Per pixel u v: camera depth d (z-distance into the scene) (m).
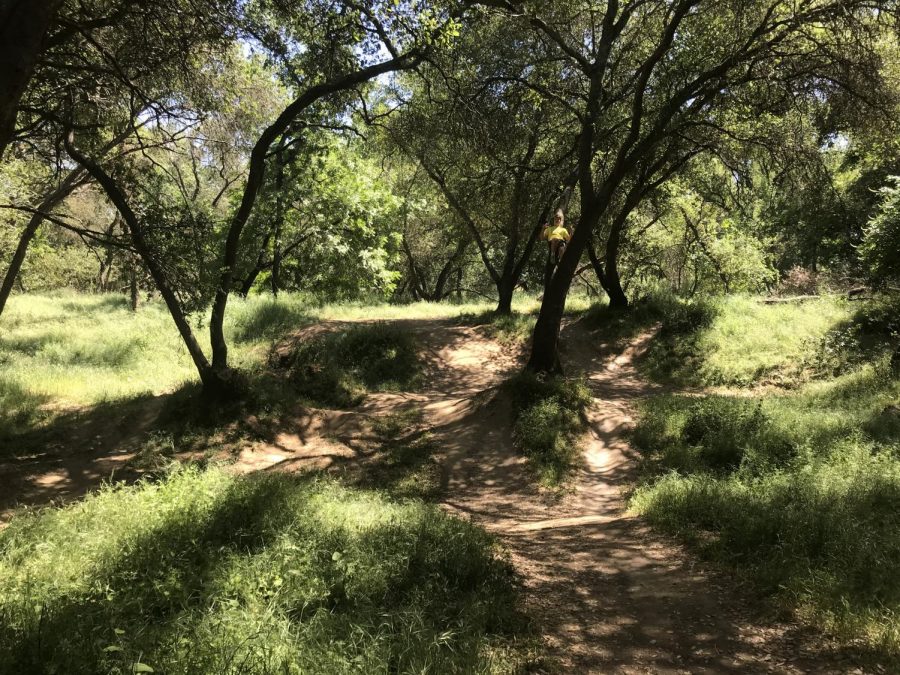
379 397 14.55
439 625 3.74
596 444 10.90
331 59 11.07
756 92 12.77
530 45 13.86
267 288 28.08
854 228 20.42
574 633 3.95
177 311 11.87
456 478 9.96
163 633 3.28
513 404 11.80
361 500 6.92
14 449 10.63
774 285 28.17
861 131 12.48
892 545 4.47
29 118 10.59
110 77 10.02
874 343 14.38
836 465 6.89
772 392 13.94
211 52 10.88
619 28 12.61
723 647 3.69
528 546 6.14
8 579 4.31
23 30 5.04
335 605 3.91
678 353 16.72
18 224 19.39
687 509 6.39
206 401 12.10
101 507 5.98
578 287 42.78
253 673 2.86
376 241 22.67
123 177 11.91
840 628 3.62
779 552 4.75
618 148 16.62
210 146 17.03
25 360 16.66
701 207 25.91
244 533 4.94
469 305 26.47
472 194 19.41
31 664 3.01
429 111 13.38
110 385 14.74
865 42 11.32
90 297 35.78
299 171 22.28
